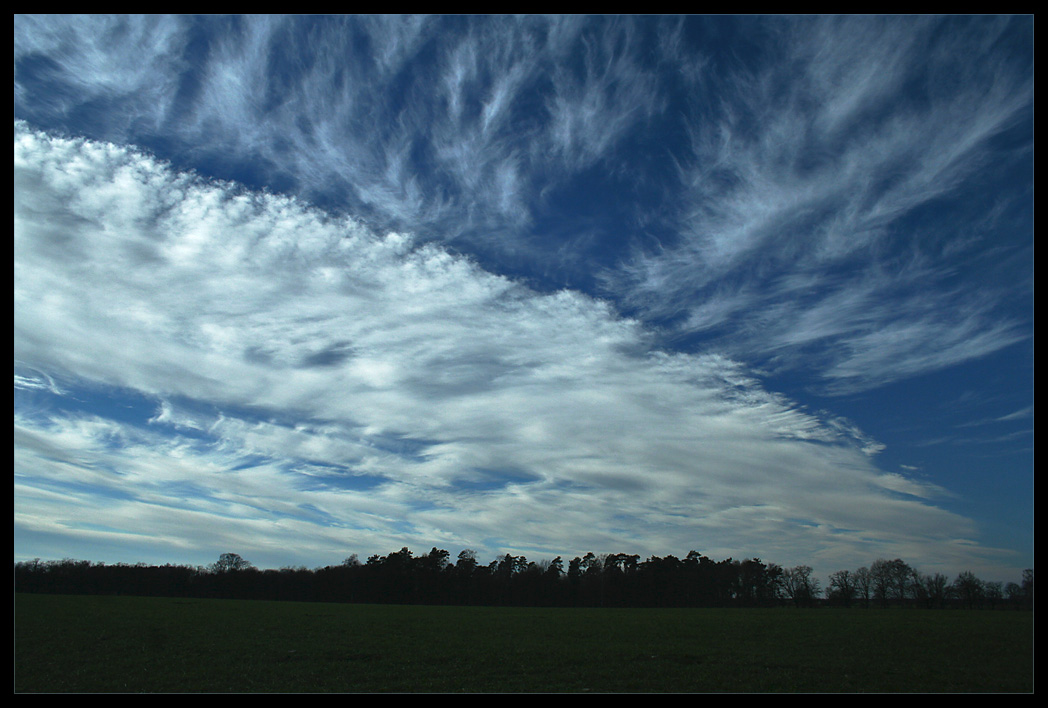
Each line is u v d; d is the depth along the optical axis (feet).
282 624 172.86
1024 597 312.09
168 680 92.27
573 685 89.97
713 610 309.42
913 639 144.05
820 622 198.90
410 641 137.39
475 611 277.64
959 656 116.26
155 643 126.93
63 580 360.07
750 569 472.85
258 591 453.58
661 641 140.67
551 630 168.04
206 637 138.00
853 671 100.22
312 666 104.99
